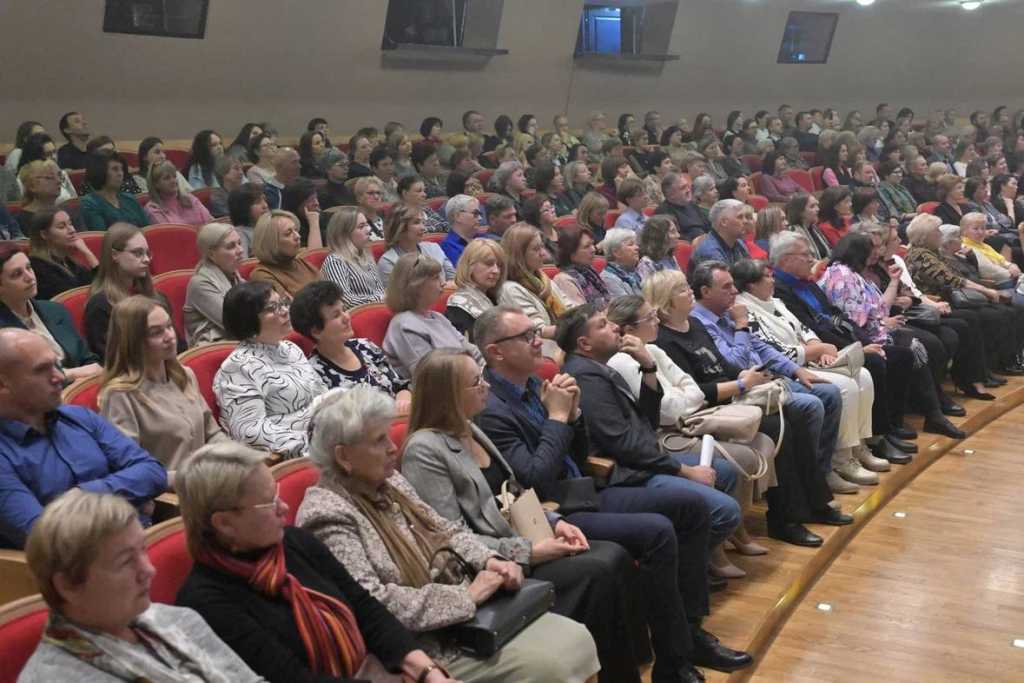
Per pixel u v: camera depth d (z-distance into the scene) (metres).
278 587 2.07
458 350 2.81
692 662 3.14
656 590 2.98
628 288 5.42
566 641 2.42
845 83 17.00
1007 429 5.96
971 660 3.46
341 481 2.42
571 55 13.18
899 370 5.42
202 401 3.09
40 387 2.48
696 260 5.88
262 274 4.62
